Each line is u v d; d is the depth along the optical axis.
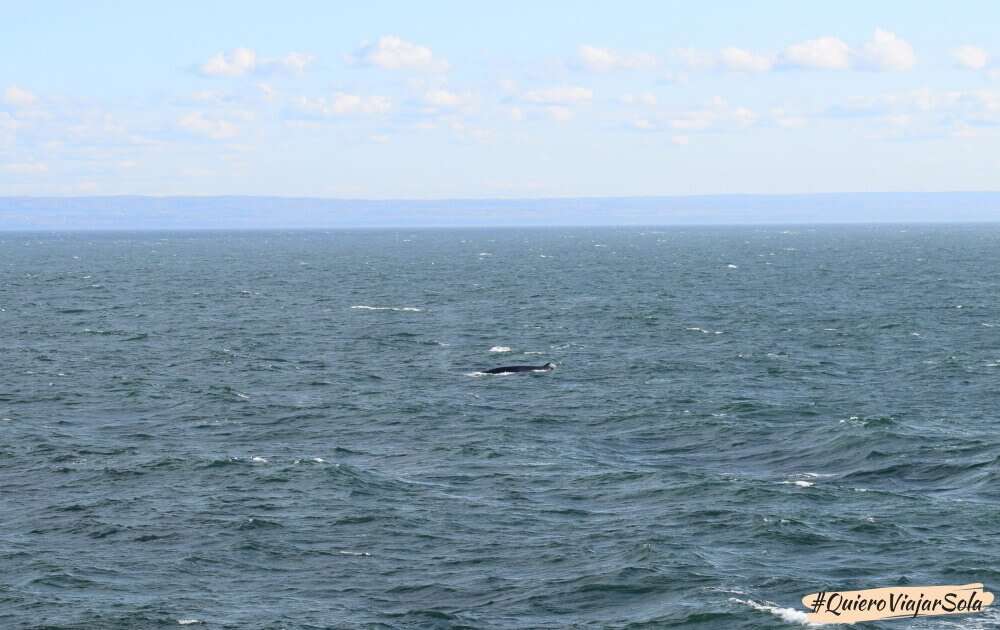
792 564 47.38
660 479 60.62
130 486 60.16
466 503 56.78
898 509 54.81
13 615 42.53
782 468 65.12
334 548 49.97
